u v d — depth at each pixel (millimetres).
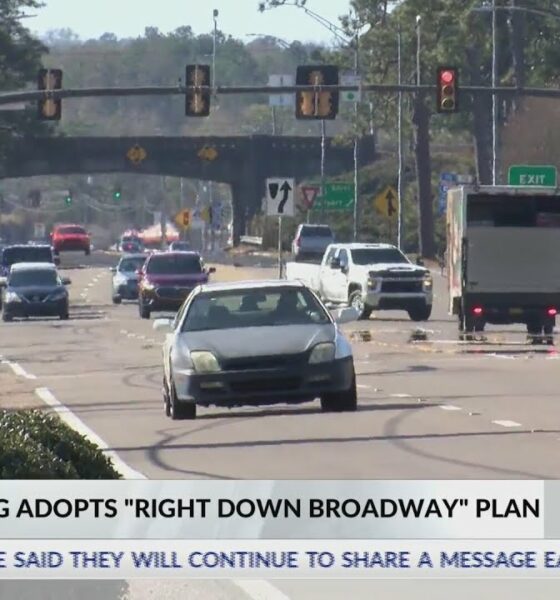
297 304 84125
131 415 86562
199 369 79250
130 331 177750
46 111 181375
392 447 69000
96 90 183000
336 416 81750
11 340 167500
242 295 84625
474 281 147125
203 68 181250
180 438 74562
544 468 61719
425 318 181875
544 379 104000
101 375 118250
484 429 75312
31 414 45406
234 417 83188
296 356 79188
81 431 78250
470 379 104500
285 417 82188
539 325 149500
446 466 62656
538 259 147125
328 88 182375
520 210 147125
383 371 112438
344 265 186000
